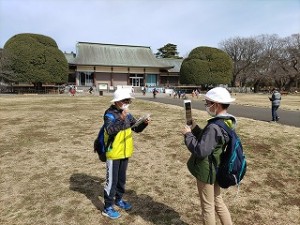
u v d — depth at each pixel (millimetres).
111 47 61375
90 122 11445
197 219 3918
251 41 68312
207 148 2711
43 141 8125
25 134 9078
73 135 8906
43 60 43844
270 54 65562
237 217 3986
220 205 3125
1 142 8008
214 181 2910
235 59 69500
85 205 4281
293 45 63375
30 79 43000
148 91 53406
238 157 2799
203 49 56312
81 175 5496
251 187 4945
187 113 3078
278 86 68062
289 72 61688
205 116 13508
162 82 64562
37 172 5652
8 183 5125
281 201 4484
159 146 7492
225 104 2879
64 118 12633
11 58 41594
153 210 4145
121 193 4102
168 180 5230
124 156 3770
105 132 3676
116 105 3641
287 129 9922
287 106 22438
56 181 5203
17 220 3916
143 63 60188
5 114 14188
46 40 45406
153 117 12961
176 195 4629
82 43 60062
